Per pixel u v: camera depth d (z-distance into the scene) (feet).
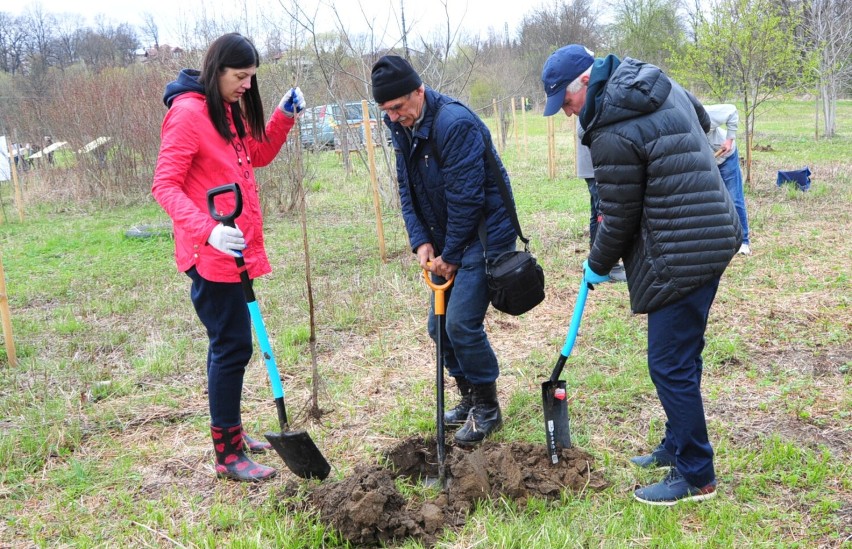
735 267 21.36
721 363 14.76
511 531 9.41
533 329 17.52
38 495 11.29
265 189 36.52
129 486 11.42
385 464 11.35
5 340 17.33
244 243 9.68
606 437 12.00
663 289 9.38
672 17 75.46
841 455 10.96
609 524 9.57
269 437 10.18
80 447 12.87
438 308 11.66
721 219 9.35
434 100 10.96
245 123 11.27
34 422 13.82
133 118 45.21
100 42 120.78
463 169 10.78
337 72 32.81
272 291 22.57
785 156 48.08
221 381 11.04
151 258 29.78
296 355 16.61
